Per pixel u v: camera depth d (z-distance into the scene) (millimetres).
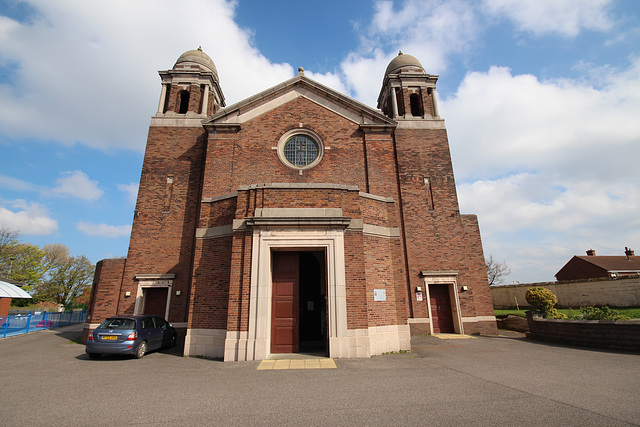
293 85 19406
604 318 13125
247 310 10852
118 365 10453
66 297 53156
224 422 5211
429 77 22422
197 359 11242
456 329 17422
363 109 18922
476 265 18766
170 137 19750
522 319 18438
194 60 22422
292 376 8336
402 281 13008
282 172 17797
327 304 10992
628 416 5246
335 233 11492
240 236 11609
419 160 20000
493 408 5684
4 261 43188
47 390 7309
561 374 8203
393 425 4973
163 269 17312
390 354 11516
